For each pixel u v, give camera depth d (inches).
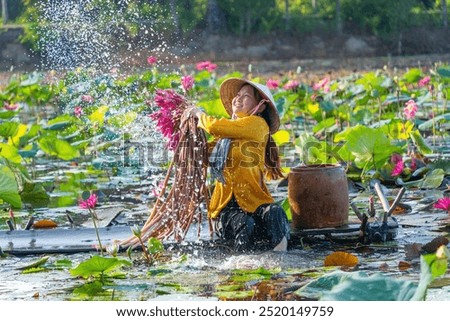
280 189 489.7
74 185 526.9
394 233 361.4
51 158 653.3
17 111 788.0
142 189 503.5
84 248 356.2
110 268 301.7
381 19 1980.8
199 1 1742.1
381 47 1946.4
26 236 377.7
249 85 356.2
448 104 780.6
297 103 820.0
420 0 2055.9
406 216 403.2
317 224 354.9
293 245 354.3
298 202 356.5
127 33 1005.8
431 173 461.4
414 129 625.6
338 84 879.1
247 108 353.7
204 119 343.3
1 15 1740.9
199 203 348.5
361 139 472.1
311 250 346.3
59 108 857.5
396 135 590.2
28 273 327.0
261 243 347.3
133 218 419.5
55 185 529.3
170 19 1349.7
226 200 347.6
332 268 318.3
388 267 316.5
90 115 615.2
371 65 1549.0
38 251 355.6
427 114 753.0
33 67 1569.9
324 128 621.0
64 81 774.5
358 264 322.0
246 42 1868.8
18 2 1697.8
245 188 345.7
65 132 644.7
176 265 328.2
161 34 1282.0
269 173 365.4
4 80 1366.9
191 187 346.9
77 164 617.6
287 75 1316.4
